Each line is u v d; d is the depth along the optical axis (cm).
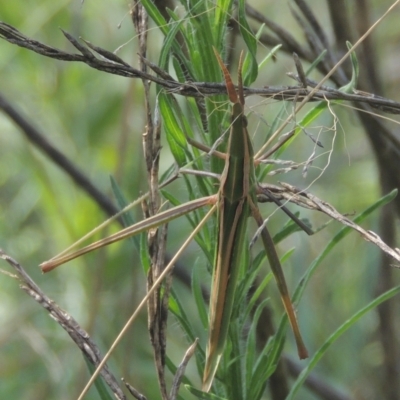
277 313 89
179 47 64
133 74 63
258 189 64
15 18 86
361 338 88
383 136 73
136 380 81
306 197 64
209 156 65
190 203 64
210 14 64
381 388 78
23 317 85
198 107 66
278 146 64
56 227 85
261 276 77
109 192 87
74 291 85
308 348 88
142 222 63
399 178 74
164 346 63
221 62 63
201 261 70
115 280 86
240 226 64
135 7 63
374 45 75
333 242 65
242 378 65
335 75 71
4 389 85
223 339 64
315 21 71
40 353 81
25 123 76
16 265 63
